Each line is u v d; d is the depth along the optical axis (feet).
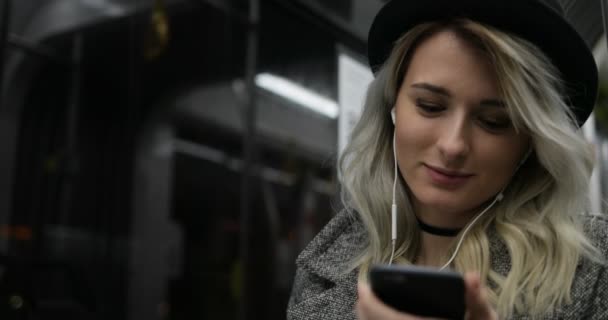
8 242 17.43
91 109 20.30
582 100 3.34
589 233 3.17
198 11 21.07
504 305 2.96
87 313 18.61
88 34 20.35
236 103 21.27
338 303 3.48
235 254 21.70
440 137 3.06
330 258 3.74
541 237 3.06
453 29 3.10
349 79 8.30
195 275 22.12
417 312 2.29
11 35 18.16
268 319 20.35
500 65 2.96
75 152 19.52
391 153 3.65
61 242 18.69
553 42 3.13
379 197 3.59
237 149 23.06
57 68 19.57
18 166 17.97
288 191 20.36
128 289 20.33
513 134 3.09
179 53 21.45
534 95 3.03
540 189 3.24
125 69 21.20
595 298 2.97
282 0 14.88
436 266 3.44
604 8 3.36
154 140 22.07
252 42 20.07
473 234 3.25
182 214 22.86
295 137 19.99
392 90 3.51
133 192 21.17
